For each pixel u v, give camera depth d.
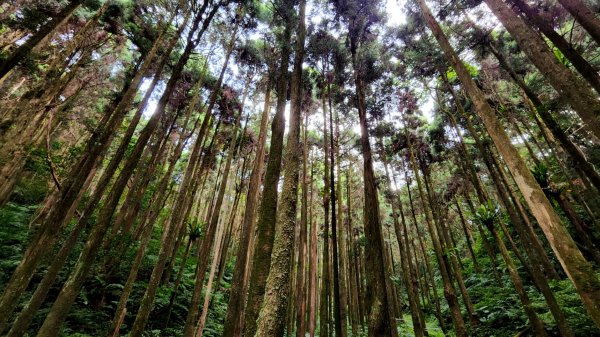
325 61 9.59
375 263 5.07
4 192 9.21
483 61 11.62
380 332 4.44
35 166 12.05
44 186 12.99
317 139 14.41
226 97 13.81
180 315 10.77
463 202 24.38
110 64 13.46
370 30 9.01
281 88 5.48
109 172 5.48
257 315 3.35
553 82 3.65
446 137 14.89
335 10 8.38
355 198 19.08
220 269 15.28
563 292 8.75
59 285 7.95
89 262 4.70
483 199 9.57
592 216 9.43
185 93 13.52
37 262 4.62
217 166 21.30
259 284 3.54
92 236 4.86
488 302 11.60
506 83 13.17
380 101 11.09
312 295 9.96
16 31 11.74
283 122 4.99
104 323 7.99
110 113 11.96
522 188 3.37
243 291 7.14
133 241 12.20
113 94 12.85
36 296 4.26
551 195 9.54
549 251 12.35
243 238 7.76
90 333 7.39
